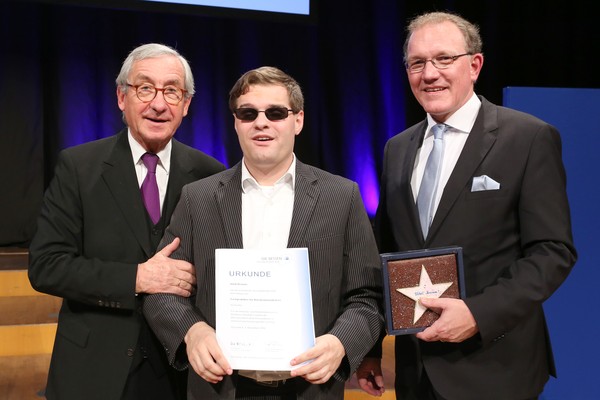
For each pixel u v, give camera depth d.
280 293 1.21
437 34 1.44
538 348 1.42
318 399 1.29
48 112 4.61
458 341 1.30
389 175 1.59
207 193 1.39
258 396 1.32
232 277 1.23
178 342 1.29
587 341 2.03
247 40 5.07
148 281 1.40
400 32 5.21
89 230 1.53
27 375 2.54
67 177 1.56
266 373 1.29
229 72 5.07
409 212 1.48
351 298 1.37
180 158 1.69
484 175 1.39
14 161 4.50
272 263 1.22
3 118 4.47
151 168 1.62
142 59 1.58
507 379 1.36
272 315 1.21
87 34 4.62
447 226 1.40
